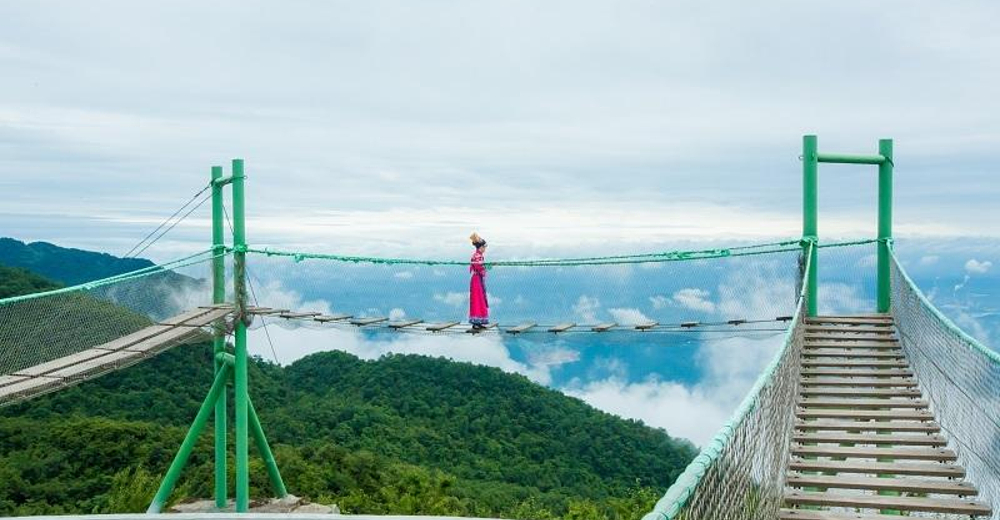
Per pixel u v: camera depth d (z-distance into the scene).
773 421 8.49
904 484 9.83
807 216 15.26
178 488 25.52
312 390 47.47
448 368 48.78
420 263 16.64
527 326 16.05
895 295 14.79
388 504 26.34
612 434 43.78
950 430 11.05
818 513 9.14
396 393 46.06
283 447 33.22
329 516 12.92
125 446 30.09
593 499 36.59
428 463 38.03
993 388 9.23
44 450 29.48
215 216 18.39
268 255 17.64
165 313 17.48
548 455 41.50
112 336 16.28
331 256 17.02
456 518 12.67
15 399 13.34
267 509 21.08
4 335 14.77
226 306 18.14
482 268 16.27
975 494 9.62
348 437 39.69
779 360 9.37
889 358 13.86
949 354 11.01
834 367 13.65
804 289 14.60
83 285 15.50
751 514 6.58
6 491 26.47
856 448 11.02
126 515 13.17
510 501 33.09
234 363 18.55
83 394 35.22
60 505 26.23
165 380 38.75
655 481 40.53
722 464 5.11
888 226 15.72
